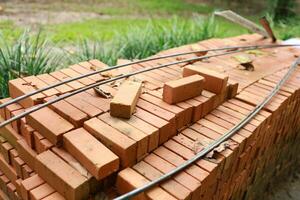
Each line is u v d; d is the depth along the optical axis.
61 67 2.74
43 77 1.74
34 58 2.56
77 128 1.32
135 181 1.16
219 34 4.27
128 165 1.22
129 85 1.54
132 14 6.34
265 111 1.76
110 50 3.20
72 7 6.29
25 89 1.58
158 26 4.03
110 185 1.23
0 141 1.58
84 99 1.51
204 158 1.33
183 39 3.71
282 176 2.85
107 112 1.41
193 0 8.35
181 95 1.51
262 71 2.26
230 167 1.50
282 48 2.83
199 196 1.24
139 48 3.39
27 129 1.39
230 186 1.67
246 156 1.65
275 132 2.04
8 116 1.56
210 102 1.62
